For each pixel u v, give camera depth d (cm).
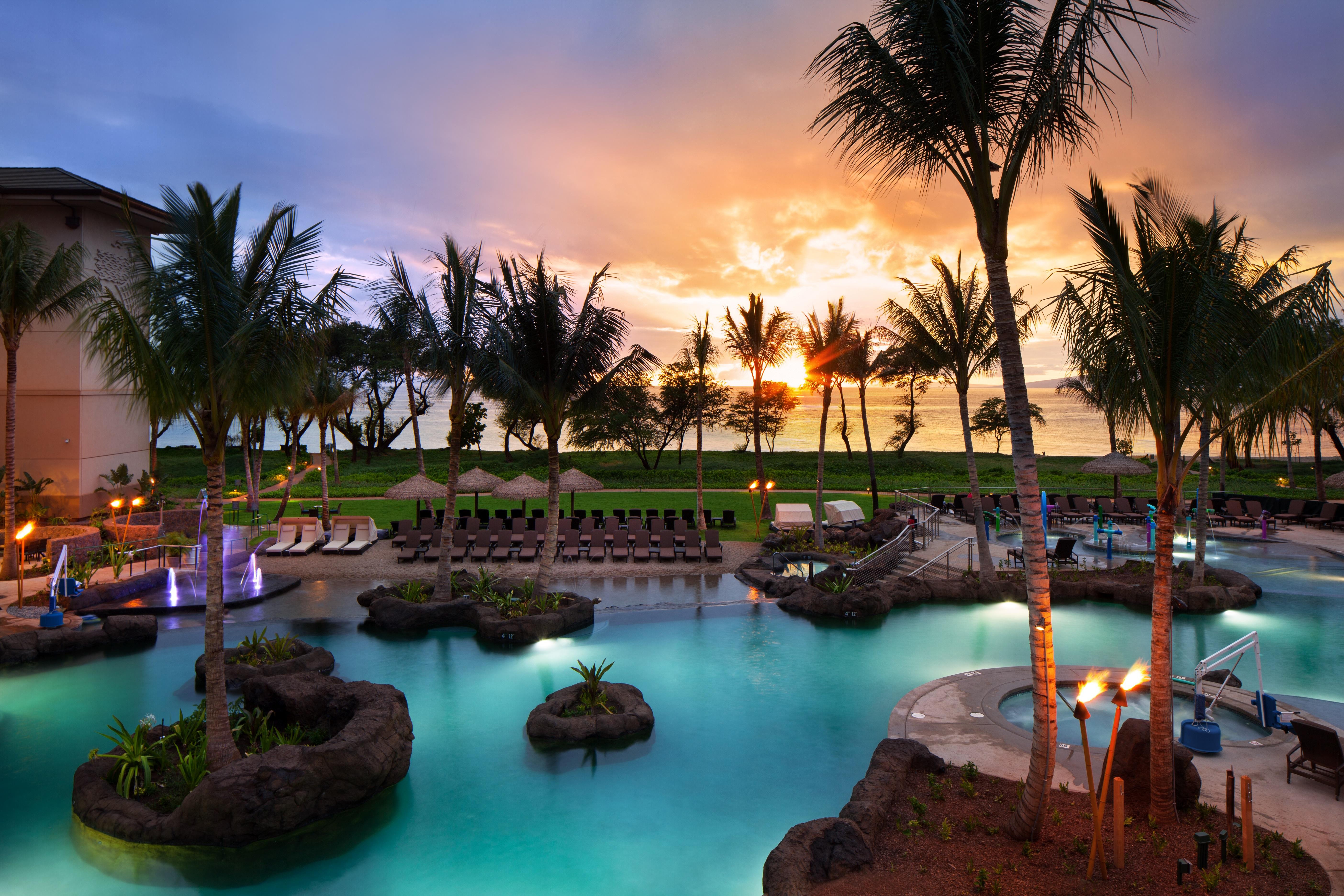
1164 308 831
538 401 1873
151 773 1038
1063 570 2217
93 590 1928
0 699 1384
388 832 959
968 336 2050
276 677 1231
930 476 5272
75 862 888
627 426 5603
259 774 923
